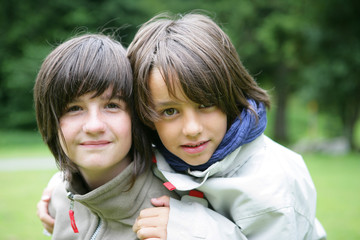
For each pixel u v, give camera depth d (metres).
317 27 10.94
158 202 1.23
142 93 1.15
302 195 1.28
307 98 12.23
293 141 15.95
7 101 15.73
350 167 7.34
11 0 15.78
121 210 1.22
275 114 16.00
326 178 5.87
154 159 1.29
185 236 1.15
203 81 1.12
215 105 1.17
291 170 1.30
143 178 1.25
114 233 1.26
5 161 7.64
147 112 1.16
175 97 1.11
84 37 1.22
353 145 11.50
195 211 1.20
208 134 1.17
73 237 1.38
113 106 1.15
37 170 6.45
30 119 15.20
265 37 13.15
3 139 12.31
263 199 1.17
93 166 1.12
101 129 1.09
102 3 16.64
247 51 14.47
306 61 12.64
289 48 12.80
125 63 1.18
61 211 1.43
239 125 1.21
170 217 1.18
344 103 11.70
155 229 1.16
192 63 1.12
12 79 15.06
